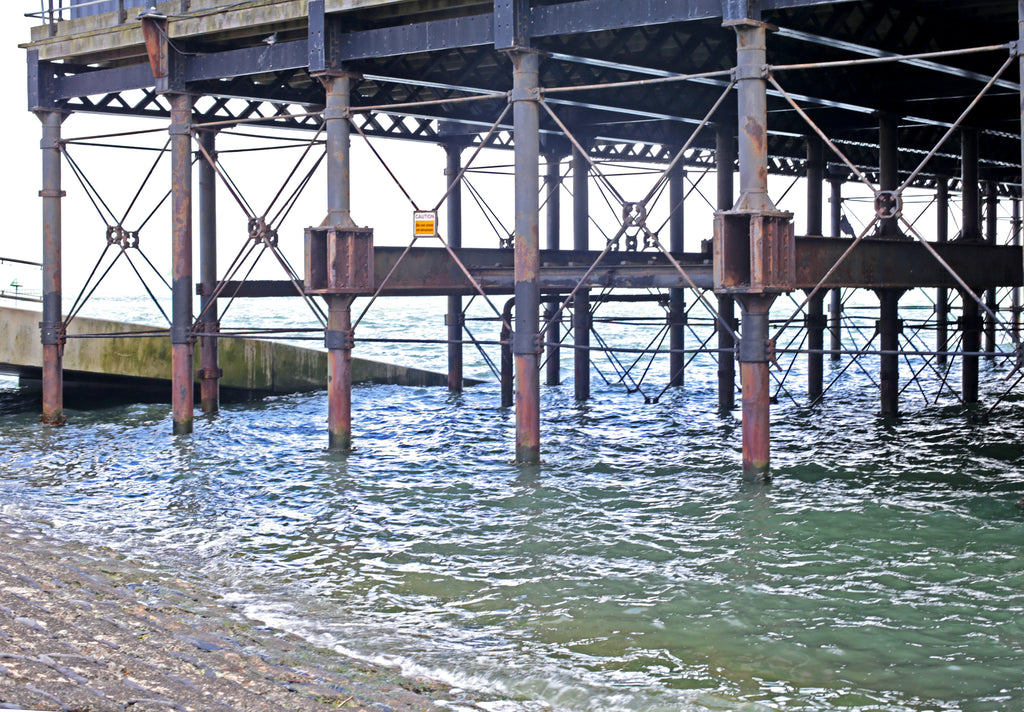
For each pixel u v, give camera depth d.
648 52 17.89
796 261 15.56
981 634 9.58
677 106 23.27
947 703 8.22
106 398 26.30
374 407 25.59
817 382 25.28
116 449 19.56
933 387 27.89
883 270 17.44
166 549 12.66
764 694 8.43
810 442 19.22
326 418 23.67
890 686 8.55
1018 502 14.05
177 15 19.81
